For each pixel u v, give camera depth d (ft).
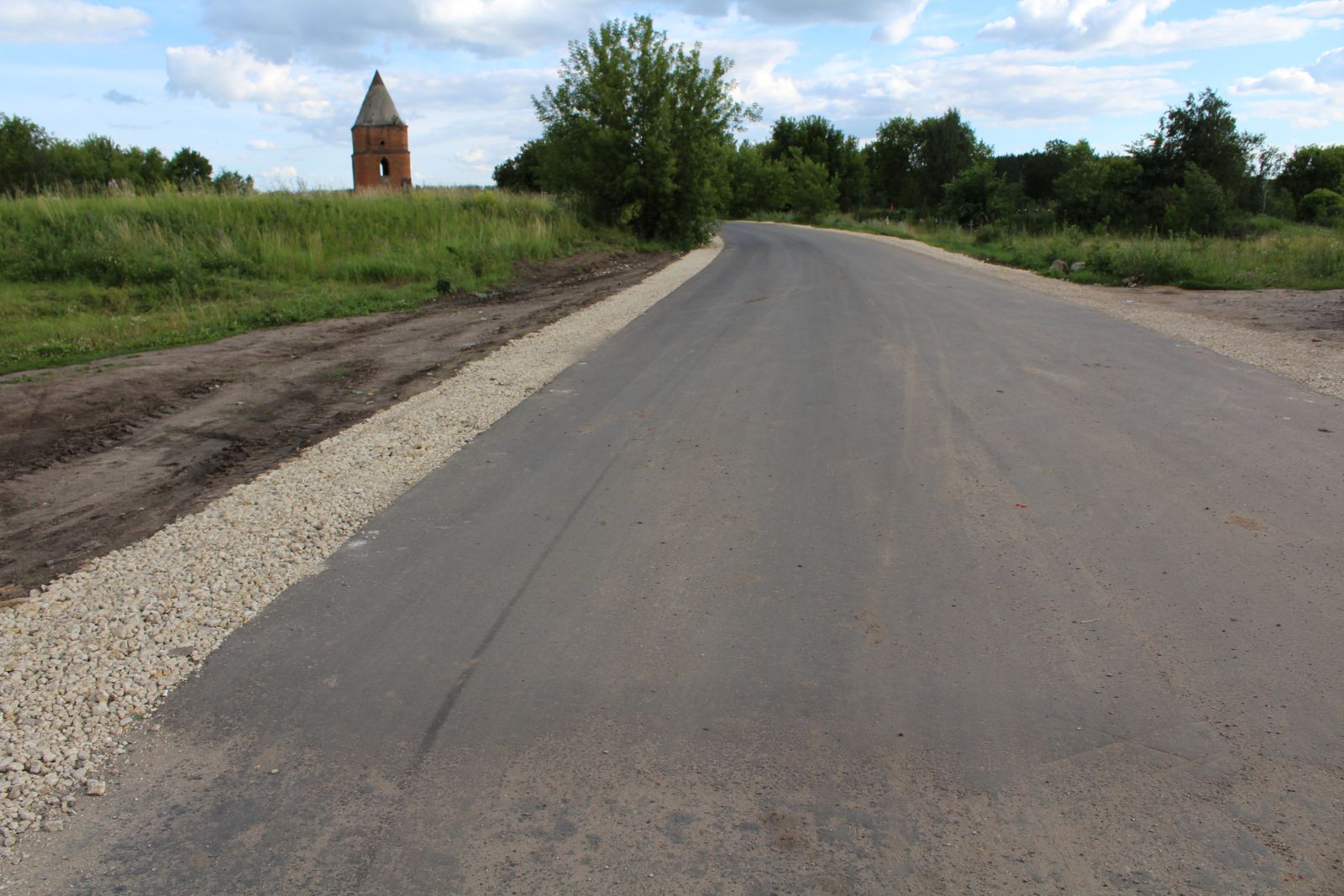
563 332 38.42
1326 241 62.39
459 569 14.71
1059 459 19.33
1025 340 33.58
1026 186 190.80
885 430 21.98
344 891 8.07
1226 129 122.11
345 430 23.63
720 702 10.88
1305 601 12.79
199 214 62.28
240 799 9.36
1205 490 17.25
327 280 56.29
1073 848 8.40
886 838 8.59
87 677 11.70
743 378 28.09
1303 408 22.98
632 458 20.30
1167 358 29.84
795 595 13.52
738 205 229.86
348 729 10.52
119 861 8.51
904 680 11.22
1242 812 8.78
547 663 11.84
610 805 9.14
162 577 14.65
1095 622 12.44
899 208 221.25
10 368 31.73
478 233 74.64
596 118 104.06
